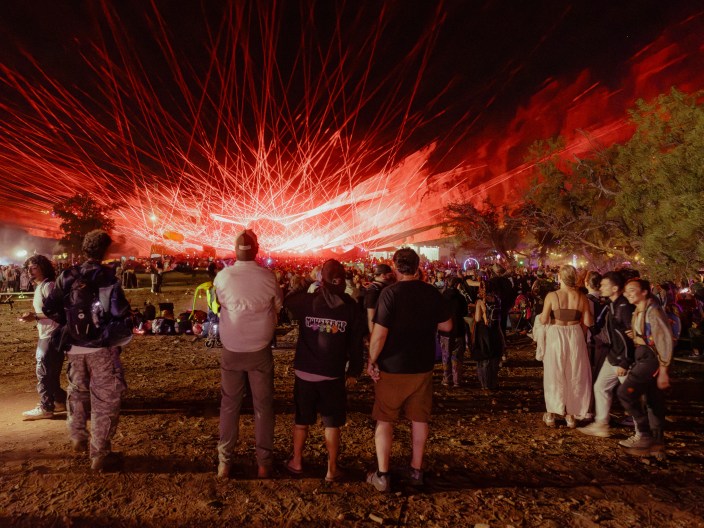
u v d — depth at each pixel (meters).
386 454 4.34
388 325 4.28
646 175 19.69
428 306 4.33
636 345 5.27
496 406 7.26
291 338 13.30
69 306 4.60
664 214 17.81
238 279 4.38
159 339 13.37
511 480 4.62
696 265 17.61
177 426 6.03
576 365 6.10
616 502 4.20
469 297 8.88
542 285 13.82
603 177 25.12
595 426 6.00
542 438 5.79
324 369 4.42
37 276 6.18
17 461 4.86
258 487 4.38
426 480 4.59
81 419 5.00
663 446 5.23
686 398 7.65
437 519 3.91
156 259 42.72
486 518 3.93
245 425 6.09
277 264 38.19
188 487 4.35
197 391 7.84
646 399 5.34
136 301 23.64
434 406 7.23
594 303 7.30
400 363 4.30
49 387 6.36
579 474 4.76
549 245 37.00
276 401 7.27
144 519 3.83
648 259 18.80
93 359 4.66
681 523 3.88
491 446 5.50
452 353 8.52
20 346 12.41
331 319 4.43
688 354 11.09
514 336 13.95
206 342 12.50
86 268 4.70
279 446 5.37
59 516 3.85
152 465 4.80
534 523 3.86
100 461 4.63
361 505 4.10
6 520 3.79
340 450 5.29
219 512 3.95
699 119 17.73
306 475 4.64
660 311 5.15
